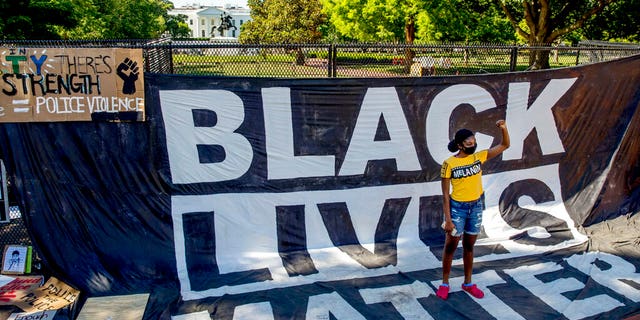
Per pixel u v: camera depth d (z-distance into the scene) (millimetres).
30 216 4828
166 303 4676
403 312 4566
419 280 5137
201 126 5277
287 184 5609
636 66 6598
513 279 5199
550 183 6574
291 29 35844
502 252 5812
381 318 4469
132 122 5008
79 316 4445
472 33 23828
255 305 4645
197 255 5273
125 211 5086
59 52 4727
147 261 5094
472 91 6152
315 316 4488
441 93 6039
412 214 6066
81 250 4957
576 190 6660
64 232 4918
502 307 4656
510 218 6359
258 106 5445
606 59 8555
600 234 6309
